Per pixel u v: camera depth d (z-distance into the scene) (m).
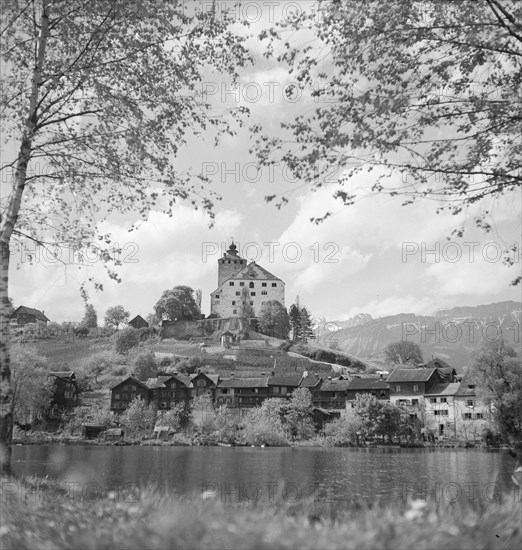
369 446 94.69
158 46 15.40
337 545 7.15
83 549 7.89
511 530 7.91
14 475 13.64
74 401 129.62
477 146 11.68
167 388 128.50
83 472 42.94
